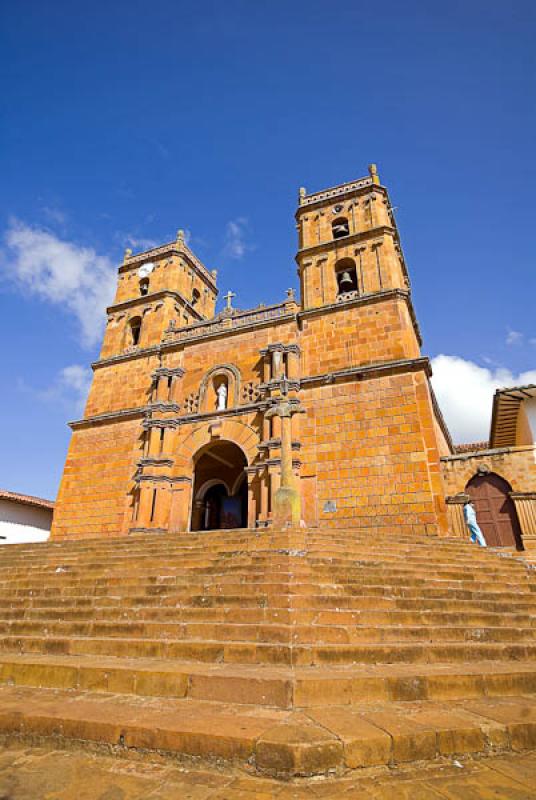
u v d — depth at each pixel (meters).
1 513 25.77
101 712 4.34
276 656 5.72
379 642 6.53
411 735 3.72
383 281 21.78
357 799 3.06
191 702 4.75
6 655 6.76
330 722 4.00
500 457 16.31
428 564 10.23
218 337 23.77
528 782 3.32
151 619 7.43
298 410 15.23
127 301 28.55
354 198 25.23
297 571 8.30
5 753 3.91
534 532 14.39
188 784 3.30
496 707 4.64
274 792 3.17
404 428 17.64
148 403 23.42
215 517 25.42
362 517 16.81
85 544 14.16
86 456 23.48
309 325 21.98
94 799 3.05
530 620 7.90
